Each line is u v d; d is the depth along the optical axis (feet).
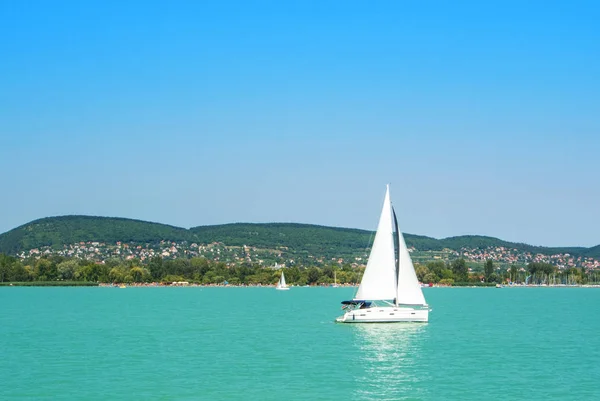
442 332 320.70
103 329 346.95
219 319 417.28
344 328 333.42
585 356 245.24
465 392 182.39
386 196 320.70
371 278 321.11
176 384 191.93
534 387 188.85
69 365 223.92
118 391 182.60
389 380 198.08
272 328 350.23
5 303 613.11
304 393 180.55
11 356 244.01
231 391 182.70
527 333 327.88
